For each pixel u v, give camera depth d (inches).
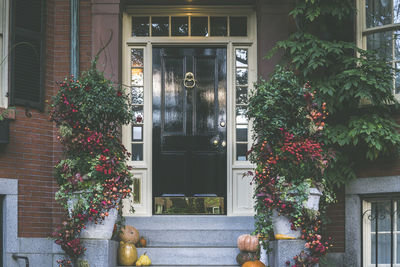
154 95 337.7
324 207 289.4
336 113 308.0
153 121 336.5
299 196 272.4
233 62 338.0
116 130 300.0
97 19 318.0
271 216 278.8
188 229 315.9
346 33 315.3
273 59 319.9
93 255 269.9
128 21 338.0
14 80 299.0
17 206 293.4
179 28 339.6
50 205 304.0
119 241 299.3
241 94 338.0
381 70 288.0
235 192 331.0
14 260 290.7
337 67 306.3
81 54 319.6
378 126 286.0
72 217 273.1
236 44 338.6
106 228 274.5
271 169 277.4
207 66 339.9
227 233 313.6
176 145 335.9
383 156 299.9
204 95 338.6
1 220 291.3
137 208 328.2
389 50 310.3
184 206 331.9
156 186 332.8
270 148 278.7
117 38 318.3
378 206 307.6
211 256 297.9
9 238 289.7
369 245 307.9
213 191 333.4
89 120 285.4
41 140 305.1
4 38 301.4
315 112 282.4
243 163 333.7
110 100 284.0
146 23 339.6
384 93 292.8
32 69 306.2
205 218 321.1
